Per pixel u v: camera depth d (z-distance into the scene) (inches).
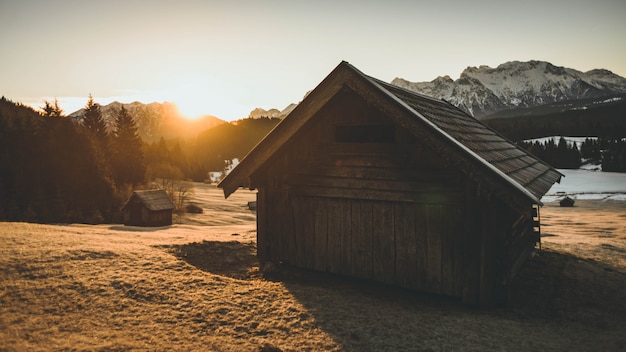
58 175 1993.1
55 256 353.4
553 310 307.9
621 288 378.6
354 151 346.9
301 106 350.9
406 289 327.9
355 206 347.9
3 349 199.9
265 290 322.7
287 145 376.5
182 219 1904.5
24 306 253.6
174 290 303.3
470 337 247.4
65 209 1787.6
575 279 393.7
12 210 1599.4
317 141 363.3
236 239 571.8
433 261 313.9
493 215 290.0
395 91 361.7
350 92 344.5
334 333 246.2
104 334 225.8
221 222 1914.4
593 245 668.1
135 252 403.5
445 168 307.4
